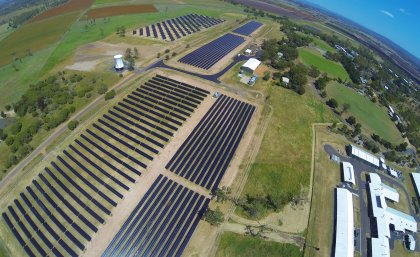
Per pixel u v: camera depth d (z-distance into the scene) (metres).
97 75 134.75
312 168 96.56
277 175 90.38
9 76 144.12
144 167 87.19
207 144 96.06
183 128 100.81
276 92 128.50
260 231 74.44
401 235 82.94
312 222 79.94
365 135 122.56
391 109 152.38
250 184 86.31
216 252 70.44
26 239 74.06
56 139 101.50
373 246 76.62
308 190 89.00
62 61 151.12
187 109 109.00
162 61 144.88
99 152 92.75
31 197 83.12
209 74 133.75
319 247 74.69
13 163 94.44
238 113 111.25
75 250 70.00
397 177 104.31
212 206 79.19
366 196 92.06
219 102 114.75
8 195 85.12
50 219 76.75
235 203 80.50
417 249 80.62
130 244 70.75
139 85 122.25
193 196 80.81
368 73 195.00
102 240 71.38
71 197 80.88
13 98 127.75
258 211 77.00
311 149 104.25
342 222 79.38
